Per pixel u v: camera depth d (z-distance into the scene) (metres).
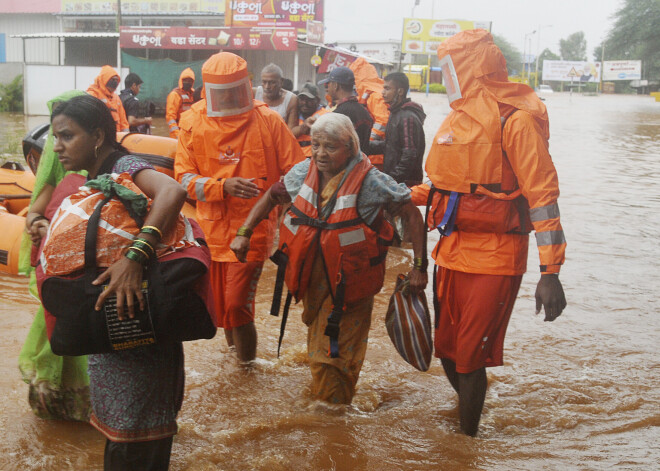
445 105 42.69
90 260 2.71
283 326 4.25
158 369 2.96
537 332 5.74
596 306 6.45
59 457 3.58
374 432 4.00
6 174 7.88
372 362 5.11
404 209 4.09
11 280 6.81
